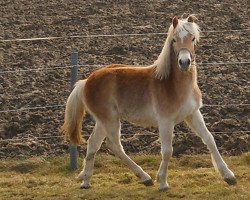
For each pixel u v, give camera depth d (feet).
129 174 38.04
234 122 45.19
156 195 33.86
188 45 32.73
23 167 40.50
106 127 35.70
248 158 39.93
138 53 61.67
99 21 73.46
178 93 33.65
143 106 34.99
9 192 35.70
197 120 34.96
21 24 73.61
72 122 36.55
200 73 55.72
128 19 73.72
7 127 46.16
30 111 48.93
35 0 85.56
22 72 57.36
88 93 35.83
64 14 77.30
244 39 65.26
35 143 43.88
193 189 34.71
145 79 35.01
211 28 68.95
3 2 84.79
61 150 43.19
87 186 36.27
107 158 41.27
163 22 71.87
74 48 64.13
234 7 77.41
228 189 33.96
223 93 50.85
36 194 35.17
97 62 58.95
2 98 51.29
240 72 55.72
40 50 63.87
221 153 41.50
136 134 44.57
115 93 35.60
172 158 41.09
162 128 34.17
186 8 77.46
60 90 53.06
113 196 34.17
